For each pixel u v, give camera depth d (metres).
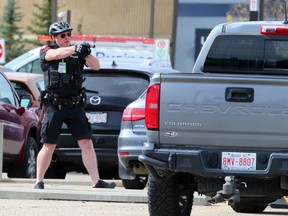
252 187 21.94
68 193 29.83
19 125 39.19
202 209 29.22
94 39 68.06
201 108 21.84
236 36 23.81
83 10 155.25
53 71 31.05
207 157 21.88
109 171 39.31
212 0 117.00
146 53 67.31
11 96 39.53
